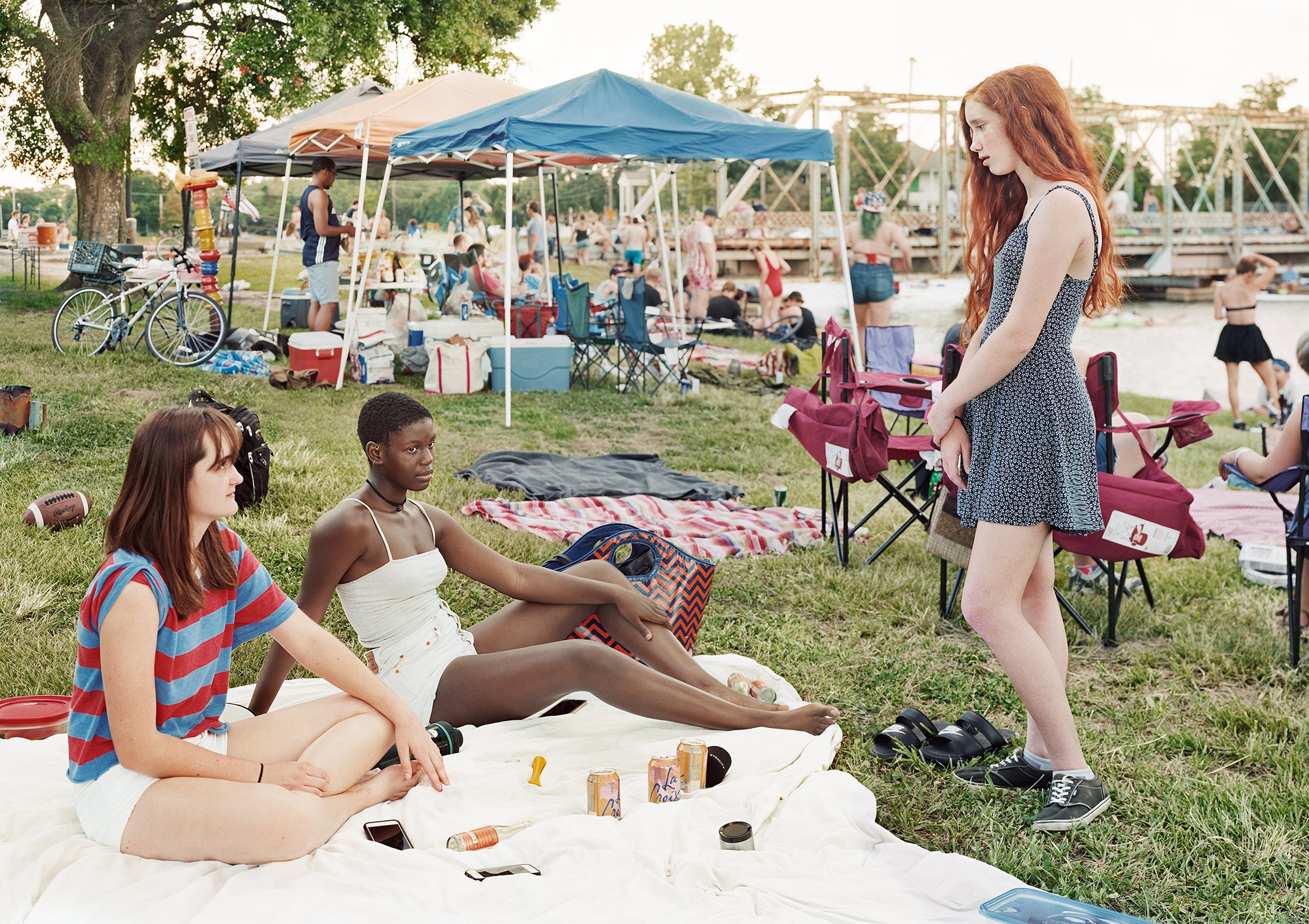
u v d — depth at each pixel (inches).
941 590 181.5
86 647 90.6
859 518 246.5
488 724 127.7
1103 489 146.6
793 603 188.5
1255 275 442.3
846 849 102.5
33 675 142.9
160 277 422.9
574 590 132.9
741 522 235.1
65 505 206.7
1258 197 1390.3
